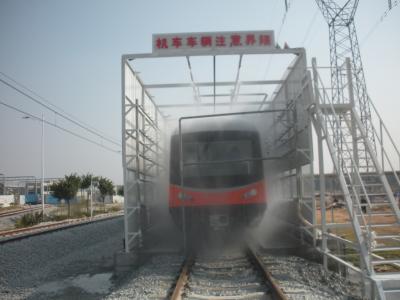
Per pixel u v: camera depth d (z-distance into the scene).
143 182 12.50
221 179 11.87
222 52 10.62
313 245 10.23
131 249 10.74
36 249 14.47
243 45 10.66
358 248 7.11
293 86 11.90
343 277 8.07
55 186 37.53
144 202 12.77
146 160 13.22
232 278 8.30
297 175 11.66
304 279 8.06
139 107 11.37
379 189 8.89
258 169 12.09
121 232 22.23
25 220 29.58
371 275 6.60
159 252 10.98
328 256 8.66
